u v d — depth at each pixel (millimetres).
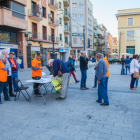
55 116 4148
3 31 18547
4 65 5168
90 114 4230
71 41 39062
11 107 4938
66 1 33406
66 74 5637
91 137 3053
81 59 7027
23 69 19484
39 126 3588
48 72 15461
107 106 4840
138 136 3059
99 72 4770
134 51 35688
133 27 35281
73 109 4645
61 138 3045
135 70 6840
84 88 7301
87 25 41750
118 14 35812
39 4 23828
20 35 20672
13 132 3332
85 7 41031
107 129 3369
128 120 3805
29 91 7117
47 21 26875
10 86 6219
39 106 5000
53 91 7059
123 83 8711
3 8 16016
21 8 18953
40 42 24812
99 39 63000
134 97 5801
